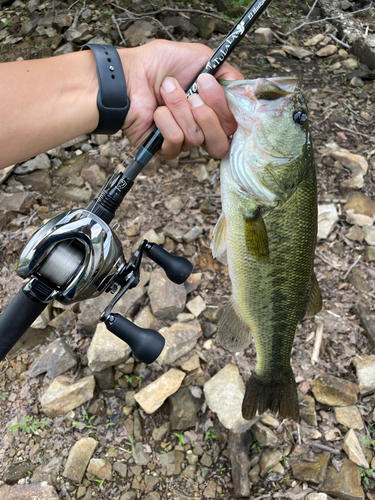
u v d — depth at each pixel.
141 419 0.48
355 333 0.52
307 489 0.43
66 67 0.27
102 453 0.46
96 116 0.28
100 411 0.48
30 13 0.94
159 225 0.60
